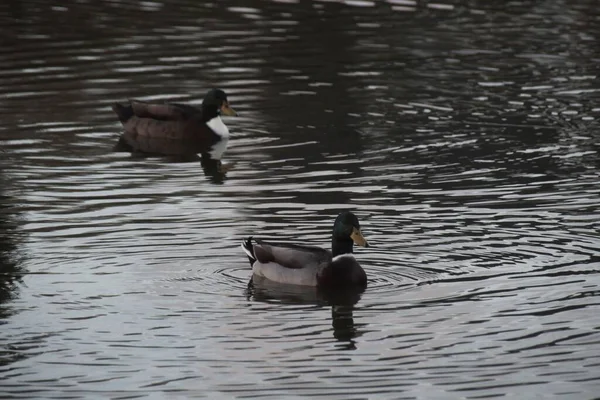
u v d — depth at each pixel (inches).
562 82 1059.3
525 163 820.0
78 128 930.1
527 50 1173.7
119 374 487.5
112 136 917.2
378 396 467.2
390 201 730.2
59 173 806.5
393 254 630.5
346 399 464.4
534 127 920.9
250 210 714.8
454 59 1139.9
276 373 488.1
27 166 821.2
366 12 1333.7
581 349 509.4
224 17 1302.9
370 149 863.1
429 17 1317.7
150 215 703.7
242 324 539.5
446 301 564.4
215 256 629.9
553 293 571.8
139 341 519.8
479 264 613.9
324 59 1135.6
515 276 595.8
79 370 490.6
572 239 651.5
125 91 1023.0
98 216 701.3
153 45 1176.8
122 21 1279.5
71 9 1337.4
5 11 1321.4
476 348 512.1
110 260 621.0
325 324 540.1
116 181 788.6
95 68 1090.7
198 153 872.3
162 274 601.6
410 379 482.6
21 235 663.1
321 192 753.6
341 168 813.9
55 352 507.5
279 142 891.4
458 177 785.6
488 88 1040.2
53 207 721.6
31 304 558.9
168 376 485.4
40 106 977.5
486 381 480.1
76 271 604.4
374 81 1064.2
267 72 1088.8
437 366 494.6
